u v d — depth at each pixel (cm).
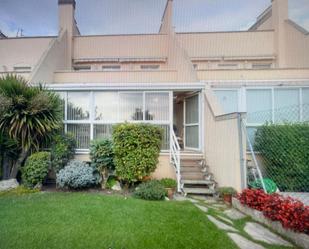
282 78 1020
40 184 724
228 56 1313
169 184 713
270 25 1361
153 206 550
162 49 1364
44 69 1042
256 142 816
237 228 452
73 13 1376
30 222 439
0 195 638
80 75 1146
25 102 738
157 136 714
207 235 407
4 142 753
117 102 878
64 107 879
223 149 690
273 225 442
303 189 706
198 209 541
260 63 1314
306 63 1102
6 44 1348
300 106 860
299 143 725
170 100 874
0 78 805
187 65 1011
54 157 769
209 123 812
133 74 1143
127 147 693
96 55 1367
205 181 729
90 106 877
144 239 387
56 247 356
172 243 378
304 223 383
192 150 941
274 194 491
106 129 871
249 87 894
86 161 836
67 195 642
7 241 369
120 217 473
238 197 562
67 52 1326
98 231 409
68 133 833
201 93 889
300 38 1139
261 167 794
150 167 702
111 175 763
